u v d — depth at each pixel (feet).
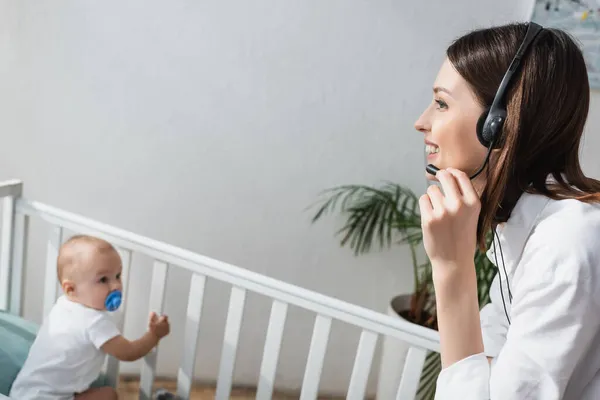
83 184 5.90
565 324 1.93
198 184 5.91
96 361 4.25
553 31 2.30
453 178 2.23
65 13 5.44
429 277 5.58
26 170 5.87
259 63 5.58
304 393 3.97
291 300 3.89
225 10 5.44
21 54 5.56
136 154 5.82
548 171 2.30
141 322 6.26
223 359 4.23
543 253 2.02
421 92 5.66
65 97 5.67
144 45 5.52
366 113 5.73
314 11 5.46
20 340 4.52
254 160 5.85
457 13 5.46
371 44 5.55
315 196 5.96
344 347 6.45
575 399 2.24
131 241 4.32
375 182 5.92
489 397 2.05
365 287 6.22
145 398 4.65
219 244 6.09
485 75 2.24
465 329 2.20
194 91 5.65
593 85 5.26
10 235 4.73
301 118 5.74
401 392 3.69
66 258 4.17
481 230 2.33
